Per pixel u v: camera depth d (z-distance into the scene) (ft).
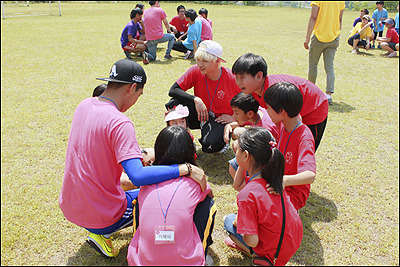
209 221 7.96
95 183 7.71
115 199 8.11
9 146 14.17
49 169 12.60
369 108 19.04
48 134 15.23
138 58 28.99
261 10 85.40
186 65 26.73
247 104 10.62
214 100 13.24
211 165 13.07
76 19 55.57
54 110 17.74
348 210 10.62
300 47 34.35
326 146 14.60
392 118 17.75
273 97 8.59
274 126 11.00
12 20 52.85
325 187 11.75
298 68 26.23
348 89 22.12
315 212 10.48
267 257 7.94
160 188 7.47
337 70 26.43
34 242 9.18
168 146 7.77
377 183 12.05
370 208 10.75
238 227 7.51
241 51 31.42
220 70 12.78
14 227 9.61
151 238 7.02
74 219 8.14
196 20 28.04
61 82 22.20
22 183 11.71
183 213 7.21
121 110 8.30
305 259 8.75
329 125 16.72
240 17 63.98
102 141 7.52
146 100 19.02
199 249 7.32
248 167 7.88
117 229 8.52
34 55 29.25
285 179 8.40
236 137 12.25
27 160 13.17
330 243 9.30
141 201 7.55
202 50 11.93
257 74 9.52
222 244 9.25
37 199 10.86
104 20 54.44
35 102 18.78
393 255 8.96
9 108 17.90
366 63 28.81
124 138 7.42
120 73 7.82
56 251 8.95
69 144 7.93
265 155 7.50
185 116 11.93
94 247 8.50
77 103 18.70
